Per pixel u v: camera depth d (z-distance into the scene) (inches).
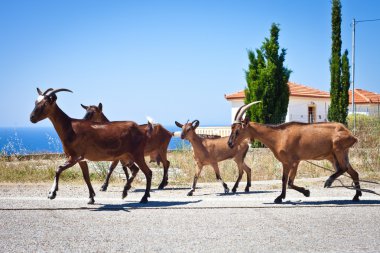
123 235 302.8
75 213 378.3
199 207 402.9
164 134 565.3
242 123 438.0
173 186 579.5
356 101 1820.9
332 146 425.7
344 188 522.6
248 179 522.0
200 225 330.6
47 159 766.5
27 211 386.6
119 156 431.5
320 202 427.2
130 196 481.4
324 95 1560.0
